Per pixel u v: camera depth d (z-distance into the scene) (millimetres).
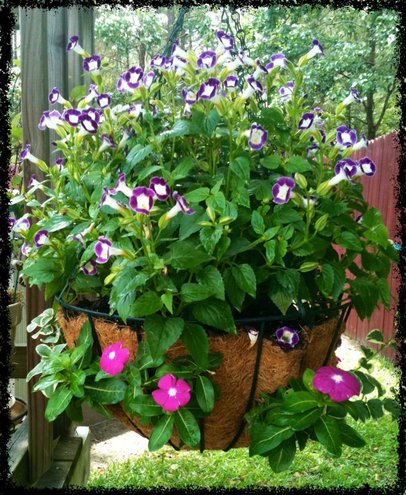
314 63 5859
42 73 1518
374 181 4957
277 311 1217
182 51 1308
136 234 1052
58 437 1891
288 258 1255
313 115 1293
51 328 1501
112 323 1123
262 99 1394
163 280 1025
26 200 1487
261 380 1097
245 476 2586
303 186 1164
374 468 2656
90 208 1248
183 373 1050
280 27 5613
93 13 1985
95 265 1271
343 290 1286
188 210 1035
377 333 1525
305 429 1081
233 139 1251
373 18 5621
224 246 1076
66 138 1353
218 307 1030
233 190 1188
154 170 1159
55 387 1184
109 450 2959
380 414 1348
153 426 1099
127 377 1098
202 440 1140
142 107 1328
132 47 5898
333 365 1346
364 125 8516
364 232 1272
